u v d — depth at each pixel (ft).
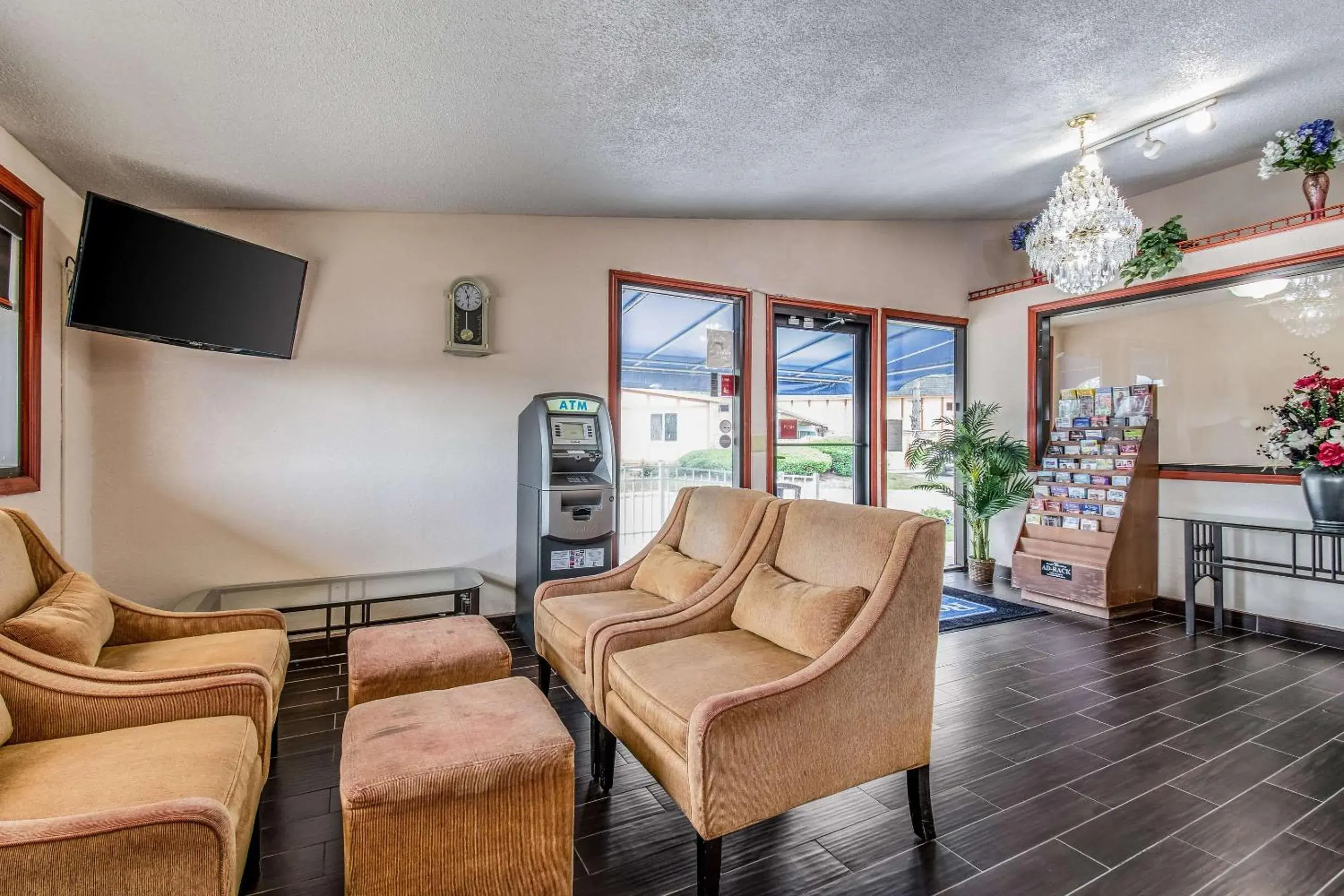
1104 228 12.57
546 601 9.42
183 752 5.04
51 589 6.81
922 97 9.74
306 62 6.95
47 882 3.50
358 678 7.05
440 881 4.86
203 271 9.67
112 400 10.59
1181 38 8.89
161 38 6.33
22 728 5.29
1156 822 6.57
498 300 13.20
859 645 5.88
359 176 10.32
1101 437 15.12
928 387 18.78
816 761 5.65
